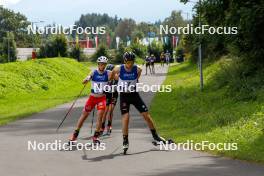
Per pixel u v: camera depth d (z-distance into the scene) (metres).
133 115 41.00
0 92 66.12
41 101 58.56
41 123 36.84
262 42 44.19
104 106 26.69
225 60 68.06
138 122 36.66
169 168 20.38
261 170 19.48
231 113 33.91
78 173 19.73
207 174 19.06
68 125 35.41
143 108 25.12
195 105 43.69
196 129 31.56
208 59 89.25
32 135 30.56
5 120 39.38
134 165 21.19
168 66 152.50
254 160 21.30
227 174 18.95
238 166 20.39
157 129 33.22
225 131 28.41
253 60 45.91
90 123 36.31
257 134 26.11
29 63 89.19
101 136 29.97
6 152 24.62
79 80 99.25
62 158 22.98
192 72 95.25
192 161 21.75
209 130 30.16
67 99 59.88
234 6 44.53
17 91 69.88
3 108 53.25
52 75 87.50
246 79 42.84
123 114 24.27
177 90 61.88
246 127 28.27
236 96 40.12
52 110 46.69
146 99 55.59
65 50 188.38
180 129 32.56
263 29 43.06
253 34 43.56
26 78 78.06
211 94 47.56
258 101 35.50
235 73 47.19
